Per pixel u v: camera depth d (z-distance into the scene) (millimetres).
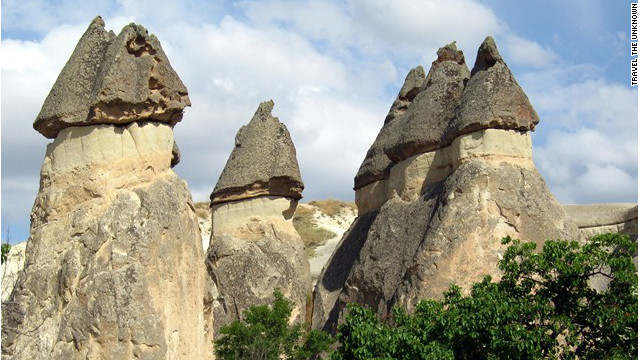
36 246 17469
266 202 26938
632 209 26906
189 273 17828
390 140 24828
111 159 17672
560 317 14375
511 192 20281
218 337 24688
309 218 46656
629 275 14547
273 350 21125
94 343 16141
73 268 16734
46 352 16344
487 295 14789
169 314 17000
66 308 16547
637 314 14227
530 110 21266
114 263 16625
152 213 17328
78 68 18141
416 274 19844
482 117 20844
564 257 14961
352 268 22906
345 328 15195
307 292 26297
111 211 17188
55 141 18156
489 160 20719
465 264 19594
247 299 25328
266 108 28094
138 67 17984
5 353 16516
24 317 16750
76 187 17562
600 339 14898
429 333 14805
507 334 14023
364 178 27281
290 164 27281
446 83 23719
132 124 17984
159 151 18250
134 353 16172
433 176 22781
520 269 15398
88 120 17703
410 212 22266
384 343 14508
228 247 26297
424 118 23281
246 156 27344
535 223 20078
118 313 16250
